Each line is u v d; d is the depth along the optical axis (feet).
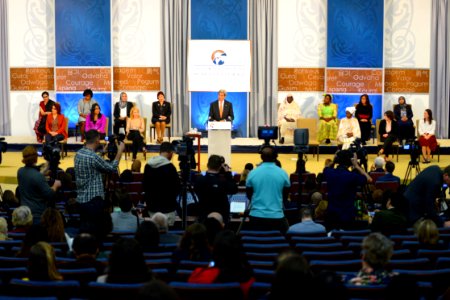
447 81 66.44
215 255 17.03
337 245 22.80
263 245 22.74
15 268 19.30
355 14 65.82
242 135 66.49
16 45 65.98
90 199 28.22
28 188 28.48
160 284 11.43
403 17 66.39
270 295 13.53
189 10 65.36
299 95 66.69
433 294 17.63
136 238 21.35
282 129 62.34
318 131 61.31
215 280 16.89
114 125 61.00
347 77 66.23
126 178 38.47
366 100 61.36
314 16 66.23
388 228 24.73
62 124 58.54
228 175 31.68
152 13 65.92
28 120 66.59
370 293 16.71
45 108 60.85
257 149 60.39
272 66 65.92
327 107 61.31
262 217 28.12
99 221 23.24
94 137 28.43
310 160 56.75
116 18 65.87
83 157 28.12
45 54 66.18
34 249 17.62
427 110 57.88
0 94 66.23
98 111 58.90
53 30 65.92
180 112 65.92
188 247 20.21
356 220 29.48
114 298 16.14
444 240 25.31
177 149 33.12
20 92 66.39
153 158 30.12
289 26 66.18
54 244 22.68
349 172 28.63
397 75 66.85
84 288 18.30
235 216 34.63
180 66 65.72
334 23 65.82
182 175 33.12
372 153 61.05
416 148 48.03
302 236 25.55
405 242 22.90
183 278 18.44
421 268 20.29
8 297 15.51
